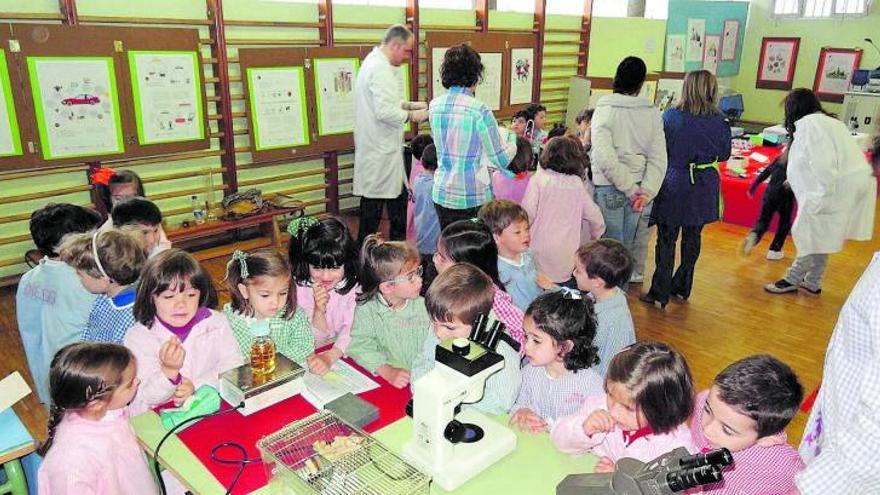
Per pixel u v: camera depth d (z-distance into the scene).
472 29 5.54
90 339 1.74
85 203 3.74
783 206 3.94
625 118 2.91
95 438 1.24
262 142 4.33
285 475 1.10
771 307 3.44
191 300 1.53
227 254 4.02
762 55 8.06
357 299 1.74
